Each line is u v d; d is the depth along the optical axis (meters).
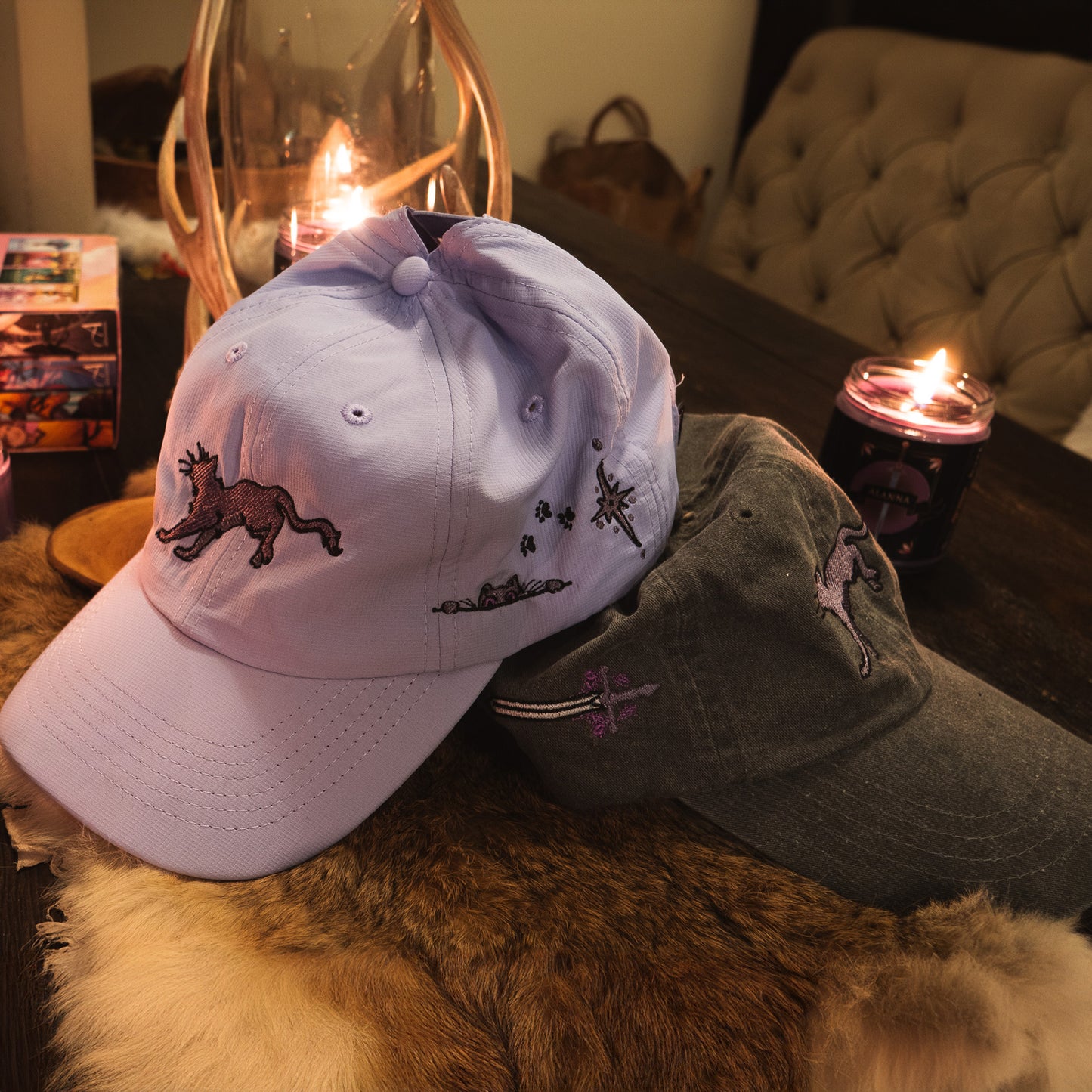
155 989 0.37
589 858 0.45
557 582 0.47
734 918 0.43
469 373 0.44
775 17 1.92
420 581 0.45
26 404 0.74
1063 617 0.69
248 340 0.45
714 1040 0.38
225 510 0.45
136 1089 0.35
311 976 0.39
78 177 1.04
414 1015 0.38
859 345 1.11
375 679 0.46
